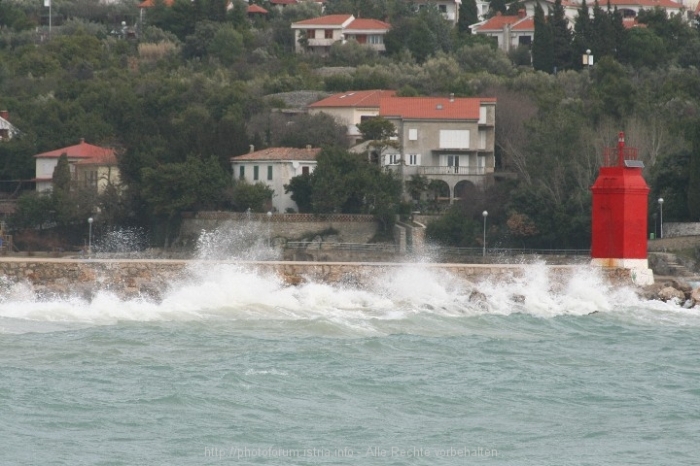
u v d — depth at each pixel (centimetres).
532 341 18162
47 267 18950
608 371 16350
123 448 12375
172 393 14100
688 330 19562
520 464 12394
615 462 12550
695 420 14075
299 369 15512
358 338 17562
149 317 18325
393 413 13962
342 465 12138
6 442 12388
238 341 16925
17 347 16050
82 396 13900
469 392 14938
